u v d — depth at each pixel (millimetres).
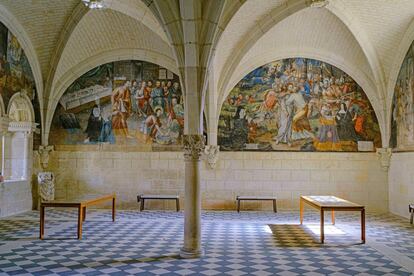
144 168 16047
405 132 13867
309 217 13844
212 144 15719
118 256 8117
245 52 14508
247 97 16000
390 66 14844
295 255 8320
